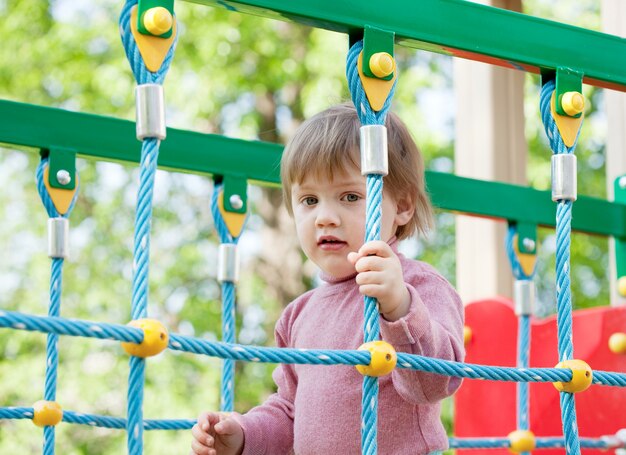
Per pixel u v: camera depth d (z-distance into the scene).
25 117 1.90
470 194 2.32
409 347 1.48
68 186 1.91
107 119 1.99
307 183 1.71
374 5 1.46
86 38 7.06
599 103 7.12
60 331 1.15
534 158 6.91
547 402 2.42
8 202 7.35
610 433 2.29
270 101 7.38
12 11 7.21
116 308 7.08
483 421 2.59
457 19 1.54
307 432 1.72
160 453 6.12
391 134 1.81
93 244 7.23
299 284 7.36
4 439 6.32
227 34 6.79
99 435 6.69
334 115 1.74
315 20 1.42
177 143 2.08
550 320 2.45
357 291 1.76
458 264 3.17
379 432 1.66
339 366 1.72
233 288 2.10
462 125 3.25
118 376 6.66
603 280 7.52
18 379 6.51
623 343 2.28
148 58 1.28
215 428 1.73
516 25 1.58
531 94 6.62
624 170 2.69
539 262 7.62
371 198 1.39
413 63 7.61
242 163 2.14
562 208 1.53
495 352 2.57
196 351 1.24
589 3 6.66
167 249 7.32
